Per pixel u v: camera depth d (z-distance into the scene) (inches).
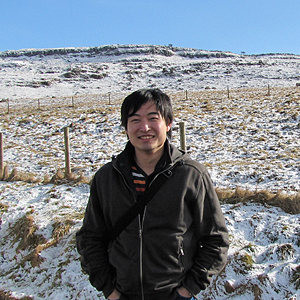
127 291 82.1
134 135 83.8
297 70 2871.6
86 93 2388.0
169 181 81.6
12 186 338.3
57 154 528.1
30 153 548.1
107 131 700.0
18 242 229.3
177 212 80.2
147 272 80.4
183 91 1967.3
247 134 579.2
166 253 80.2
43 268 189.3
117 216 84.0
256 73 2775.6
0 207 277.9
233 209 211.9
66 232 213.6
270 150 451.5
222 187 286.5
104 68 3676.2
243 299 139.8
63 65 4163.4
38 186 332.5
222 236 83.0
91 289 162.1
